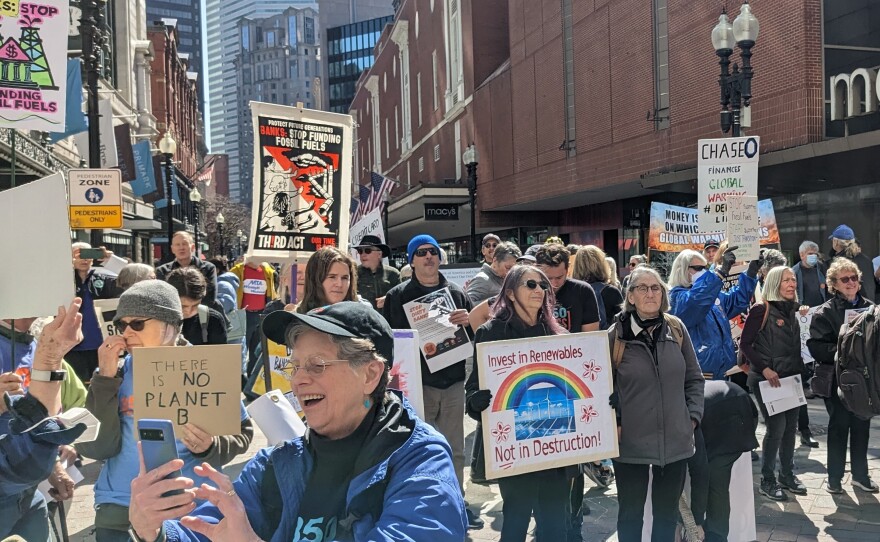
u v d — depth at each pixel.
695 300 5.37
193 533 1.85
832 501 5.73
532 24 26.11
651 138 19.12
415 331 4.49
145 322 2.96
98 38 10.42
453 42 37.16
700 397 4.22
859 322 5.37
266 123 5.64
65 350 2.50
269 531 1.99
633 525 4.16
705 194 8.42
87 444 2.99
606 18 21.14
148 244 47.31
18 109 4.56
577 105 23.08
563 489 4.07
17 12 4.56
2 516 2.74
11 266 2.67
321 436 1.91
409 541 1.63
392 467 1.82
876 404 5.32
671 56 18.00
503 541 4.08
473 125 33.28
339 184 5.91
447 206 32.78
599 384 4.04
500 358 3.92
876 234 15.14
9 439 2.41
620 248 26.61
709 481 4.44
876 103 12.84
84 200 9.12
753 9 15.04
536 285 4.11
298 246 5.74
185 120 63.25
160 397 2.66
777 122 14.57
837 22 13.97
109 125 15.34
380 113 65.00
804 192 16.91
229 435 2.88
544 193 25.66
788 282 5.82
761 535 5.04
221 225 50.31
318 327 1.80
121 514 3.08
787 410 5.89
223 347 2.69
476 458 4.41
